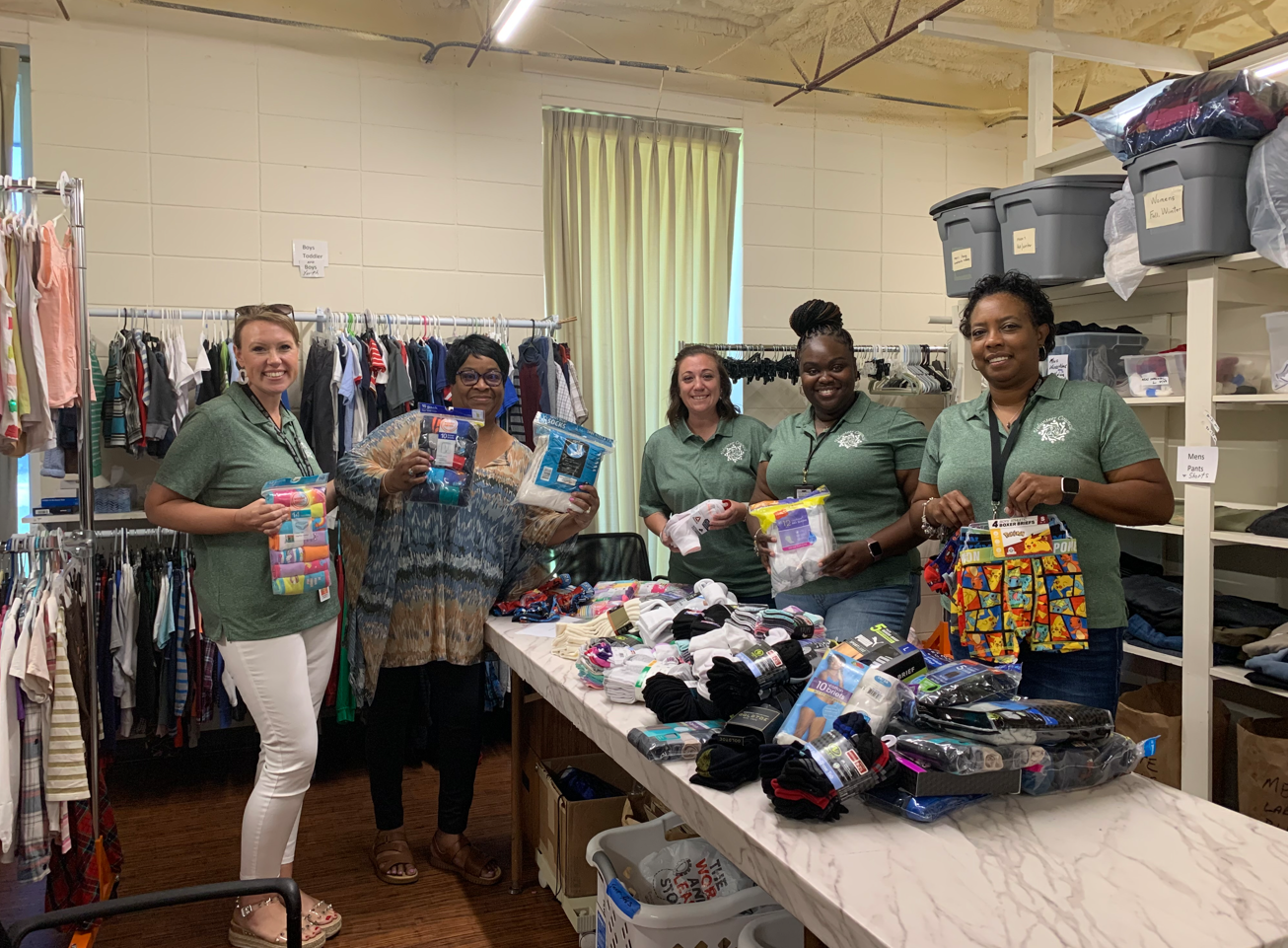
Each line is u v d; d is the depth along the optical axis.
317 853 2.89
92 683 2.35
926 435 2.50
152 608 3.22
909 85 5.13
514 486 2.64
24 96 3.70
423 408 2.42
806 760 1.19
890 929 0.93
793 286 4.95
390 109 4.12
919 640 2.75
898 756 1.24
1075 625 1.77
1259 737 2.48
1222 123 2.43
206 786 3.48
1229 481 3.15
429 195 4.20
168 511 2.18
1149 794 1.30
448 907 2.55
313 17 4.00
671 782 1.40
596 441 2.44
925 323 5.27
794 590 2.50
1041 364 3.15
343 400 3.58
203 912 2.53
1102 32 4.73
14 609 2.15
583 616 2.51
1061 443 1.89
